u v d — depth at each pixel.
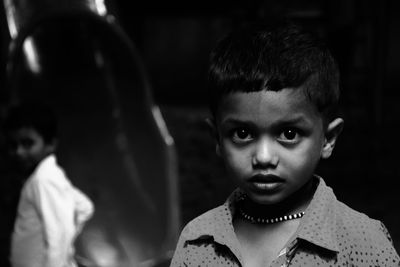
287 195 1.28
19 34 6.14
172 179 5.59
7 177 6.92
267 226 1.36
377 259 1.30
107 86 6.71
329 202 1.35
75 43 6.97
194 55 18.97
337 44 12.02
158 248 5.12
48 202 3.19
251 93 1.22
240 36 1.30
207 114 13.23
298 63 1.23
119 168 6.12
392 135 10.45
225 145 1.28
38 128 3.31
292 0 11.66
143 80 6.51
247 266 1.35
